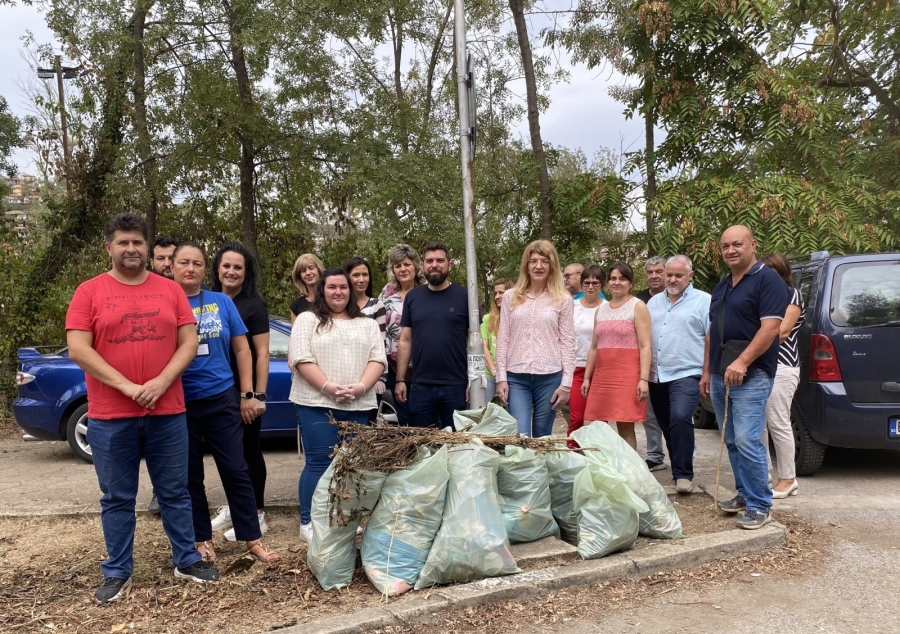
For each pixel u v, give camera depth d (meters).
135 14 12.16
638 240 12.25
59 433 7.61
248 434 4.85
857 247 9.95
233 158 12.99
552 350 5.15
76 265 12.09
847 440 5.88
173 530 3.92
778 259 5.47
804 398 6.07
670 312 5.71
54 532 5.03
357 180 11.64
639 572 3.96
